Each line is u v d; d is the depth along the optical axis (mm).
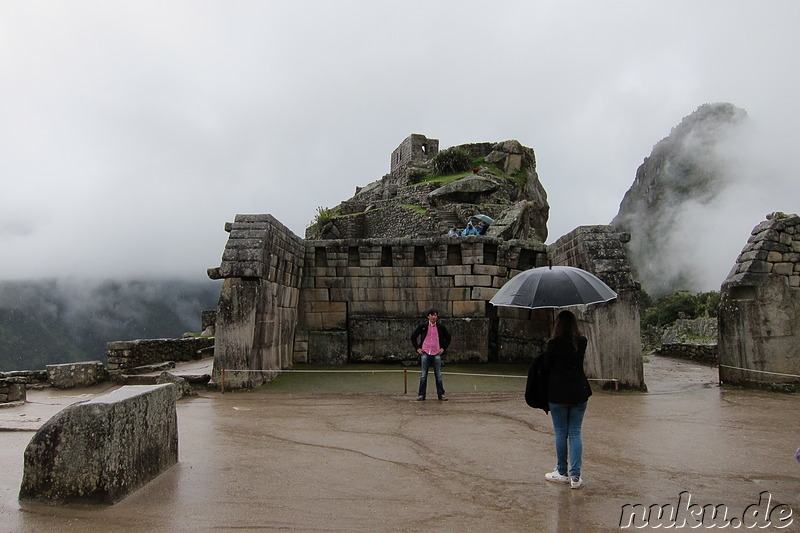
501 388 14164
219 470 6625
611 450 7906
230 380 13492
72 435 5340
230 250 13805
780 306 14438
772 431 9188
